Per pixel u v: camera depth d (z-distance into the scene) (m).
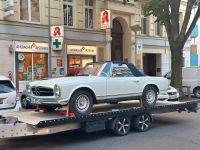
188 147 8.40
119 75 10.15
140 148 8.34
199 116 13.34
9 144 9.05
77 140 9.41
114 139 9.43
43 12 20.08
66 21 21.58
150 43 27.25
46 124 8.19
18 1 18.92
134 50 25.77
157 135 9.88
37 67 19.89
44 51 20.05
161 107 10.96
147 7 19.09
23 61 19.25
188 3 18.08
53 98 8.77
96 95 9.38
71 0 21.81
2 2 18.12
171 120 12.43
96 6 22.97
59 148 8.53
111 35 25.02
